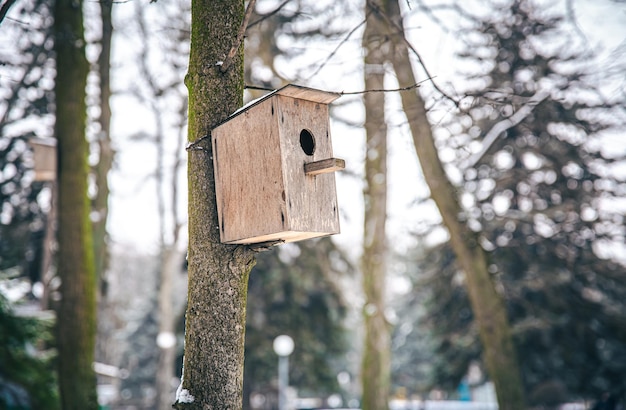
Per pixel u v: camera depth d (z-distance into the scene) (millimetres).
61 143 8227
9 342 9242
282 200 3330
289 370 19578
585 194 15469
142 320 31703
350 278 19000
